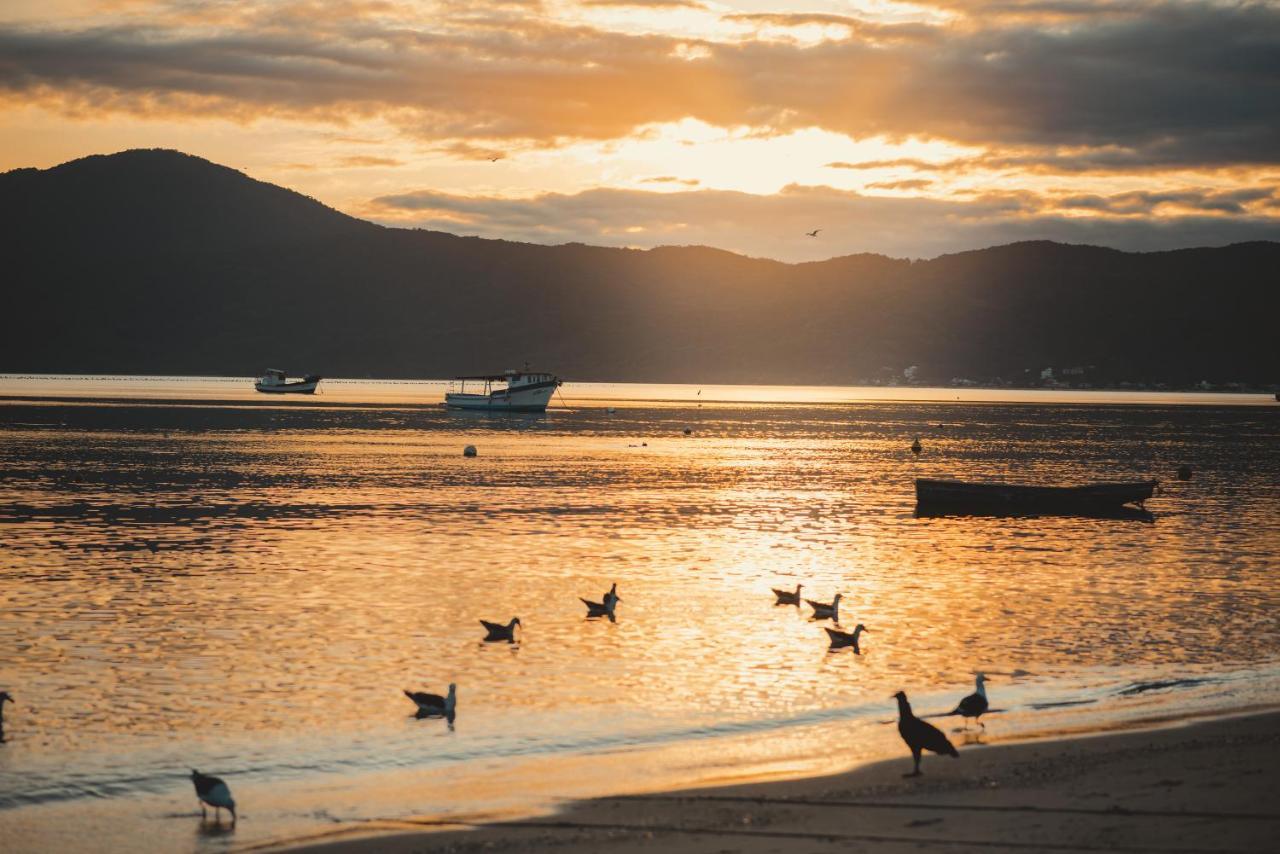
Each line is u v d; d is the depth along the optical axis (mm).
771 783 22031
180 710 28438
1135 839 18094
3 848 19844
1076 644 35594
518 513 71438
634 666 32938
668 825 19625
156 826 20812
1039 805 19891
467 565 51094
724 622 39344
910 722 22469
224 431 157125
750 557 54719
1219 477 106125
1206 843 17891
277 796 22453
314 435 152000
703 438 160875
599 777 23031
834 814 19859
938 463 121375
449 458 117125
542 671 32344
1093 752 23234
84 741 26094
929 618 39969
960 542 60875
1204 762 22297
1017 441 165750
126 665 32750
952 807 19953
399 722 27484
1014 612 41000
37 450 119000
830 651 34812
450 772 23766
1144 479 103562
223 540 58312
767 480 97312
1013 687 30250
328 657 33812
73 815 21531
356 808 21438
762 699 29359
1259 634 37031
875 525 68188
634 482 93688
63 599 42312
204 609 40656
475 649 35000
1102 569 51500
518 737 26250
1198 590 45812
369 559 52406
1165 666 32625
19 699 29344
